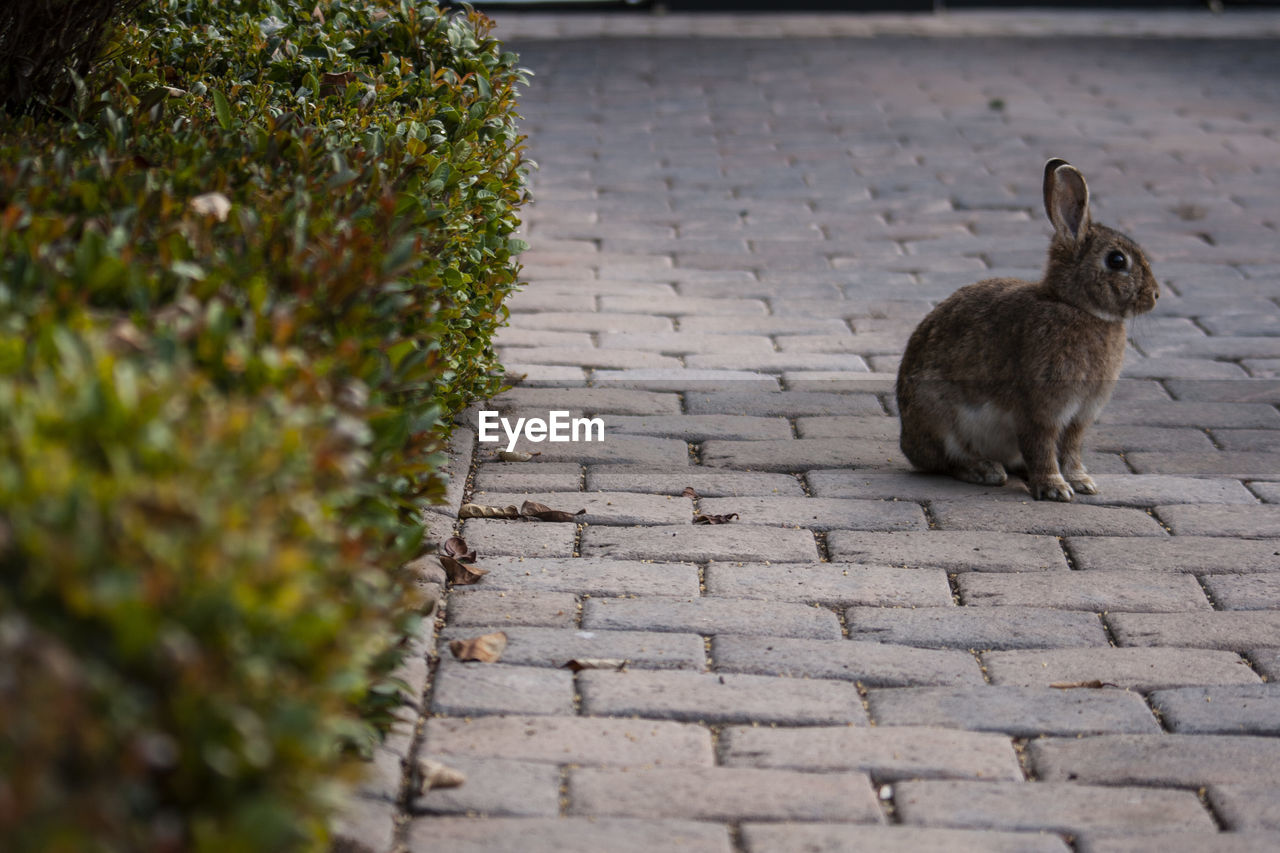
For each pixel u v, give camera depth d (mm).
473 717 3506
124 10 4586
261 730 1895
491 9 15859
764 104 11711
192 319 2494
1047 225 8578
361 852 2918
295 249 2930
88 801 1688
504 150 5469
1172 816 3162
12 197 3072
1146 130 10945
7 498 1854
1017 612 4141
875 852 2996
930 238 8352
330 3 5887
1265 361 6488
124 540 1843
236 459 2061
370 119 4672
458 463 5082
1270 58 13836
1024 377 4938
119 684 1820
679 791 3203
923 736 3471
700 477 5148
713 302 7250
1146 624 4078
